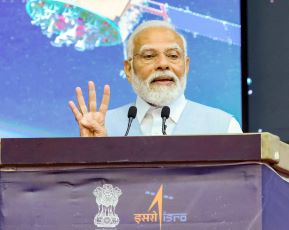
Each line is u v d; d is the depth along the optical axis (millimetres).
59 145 2494
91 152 2480
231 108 5906
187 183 2469
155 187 2475
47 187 2506
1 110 5902
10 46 5969
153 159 2463
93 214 2477
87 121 3652
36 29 5969
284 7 6312
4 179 2520
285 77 6250
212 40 5965
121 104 5840
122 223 2463
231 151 2443
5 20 5988
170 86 4691
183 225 2451
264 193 2432
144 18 5926
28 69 5949
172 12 5953
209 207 2453
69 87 5918
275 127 6223
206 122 4699
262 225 2416
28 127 5902
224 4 5977
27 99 5918
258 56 6309
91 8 5949
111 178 2488
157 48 4711
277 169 2535
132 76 4770
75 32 5949
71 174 2502
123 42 5906
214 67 5938
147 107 4695
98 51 5926
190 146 2459
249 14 6355
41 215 2490
